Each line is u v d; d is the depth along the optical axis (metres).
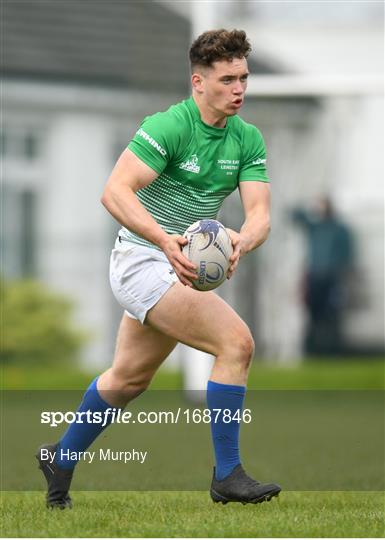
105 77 81.25
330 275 74.94
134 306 22.70
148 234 21.48
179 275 21.42
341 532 20.12
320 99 84.00
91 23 82.69
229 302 72.44
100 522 21.17
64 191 79.31
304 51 89.94
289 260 75.06
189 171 22.31
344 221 76.00
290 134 83.31
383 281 75.50
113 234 74.94
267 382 64.88
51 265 74.75
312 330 74.56
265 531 20.08
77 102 79.88
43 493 26.72
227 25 87.69
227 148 22.56
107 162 80.69
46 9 81.94
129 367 23.44
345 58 90.00
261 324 73.62
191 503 24.34
